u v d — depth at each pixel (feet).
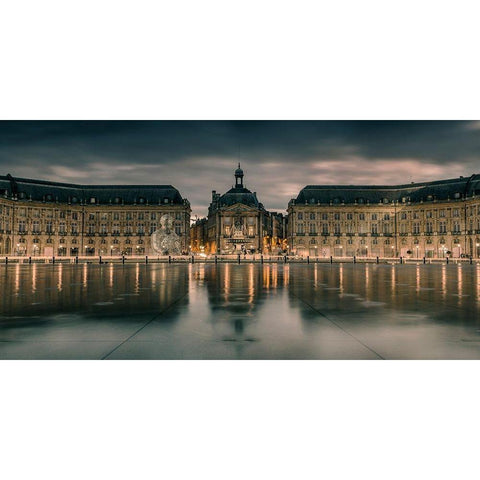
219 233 419.74
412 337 35.94
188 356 30.30
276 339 35.19
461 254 350.23
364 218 409.69
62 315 46.24
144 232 402.31
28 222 374.02
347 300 59.06
